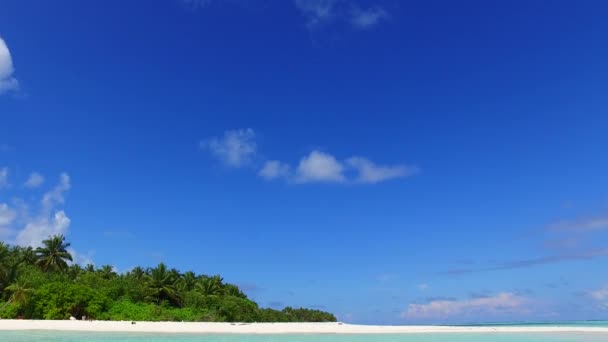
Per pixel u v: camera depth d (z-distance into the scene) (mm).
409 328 70875
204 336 45875
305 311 118688
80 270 97312
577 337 50656
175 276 96688
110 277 95938
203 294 97312
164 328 55250
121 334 45906
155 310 74250
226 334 50375
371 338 48125
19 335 41594
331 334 54938
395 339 46875
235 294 106625
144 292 86438
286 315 110062
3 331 46156
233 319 87500
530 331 64938
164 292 87875
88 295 67000
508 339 47750
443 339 47750
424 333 59344
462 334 57188
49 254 88062
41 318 62531
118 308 70000
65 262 88500
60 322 54125
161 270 90500
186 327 57500
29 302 63719
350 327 71062
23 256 86812
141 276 96000
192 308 83938
